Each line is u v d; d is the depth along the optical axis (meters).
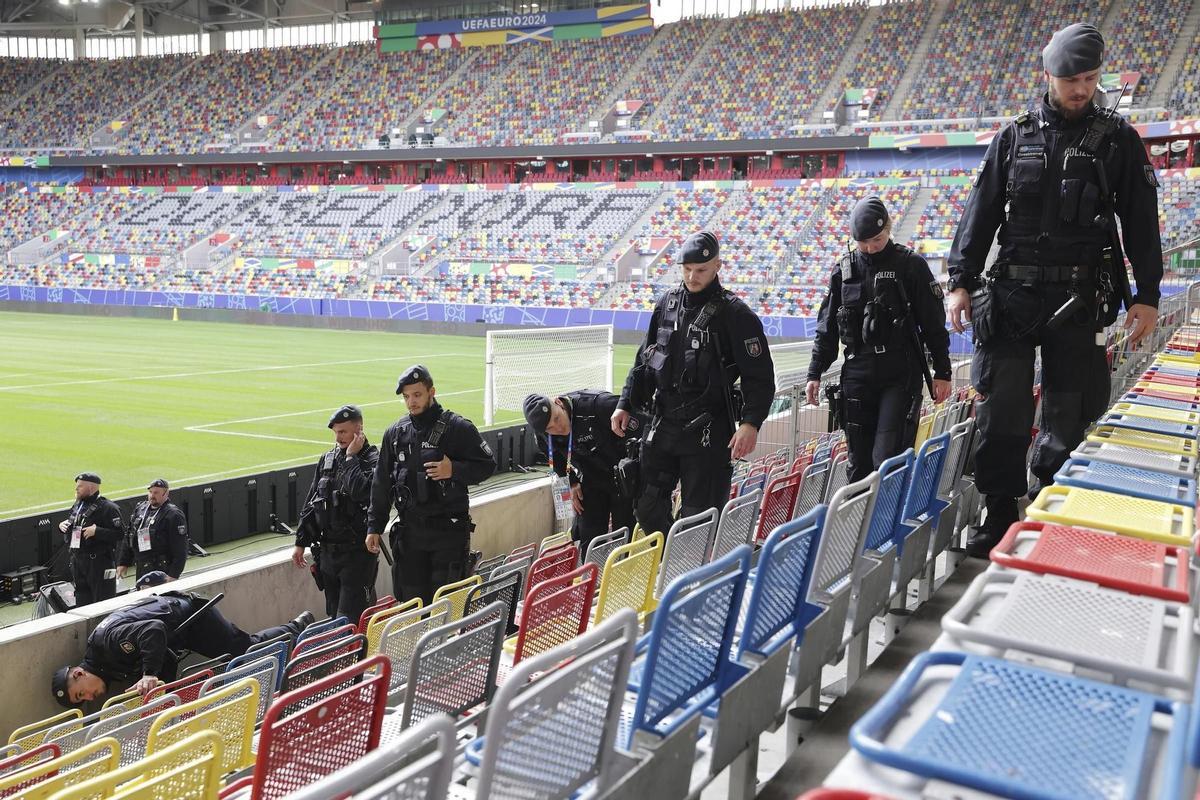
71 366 28.14
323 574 8.15
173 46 67.19
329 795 1.39
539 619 3.88
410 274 44.88
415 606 6.02
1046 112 3.92
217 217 51.69
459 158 48.59
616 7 53.22
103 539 10.05
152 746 3.88
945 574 5.04
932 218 38.88
